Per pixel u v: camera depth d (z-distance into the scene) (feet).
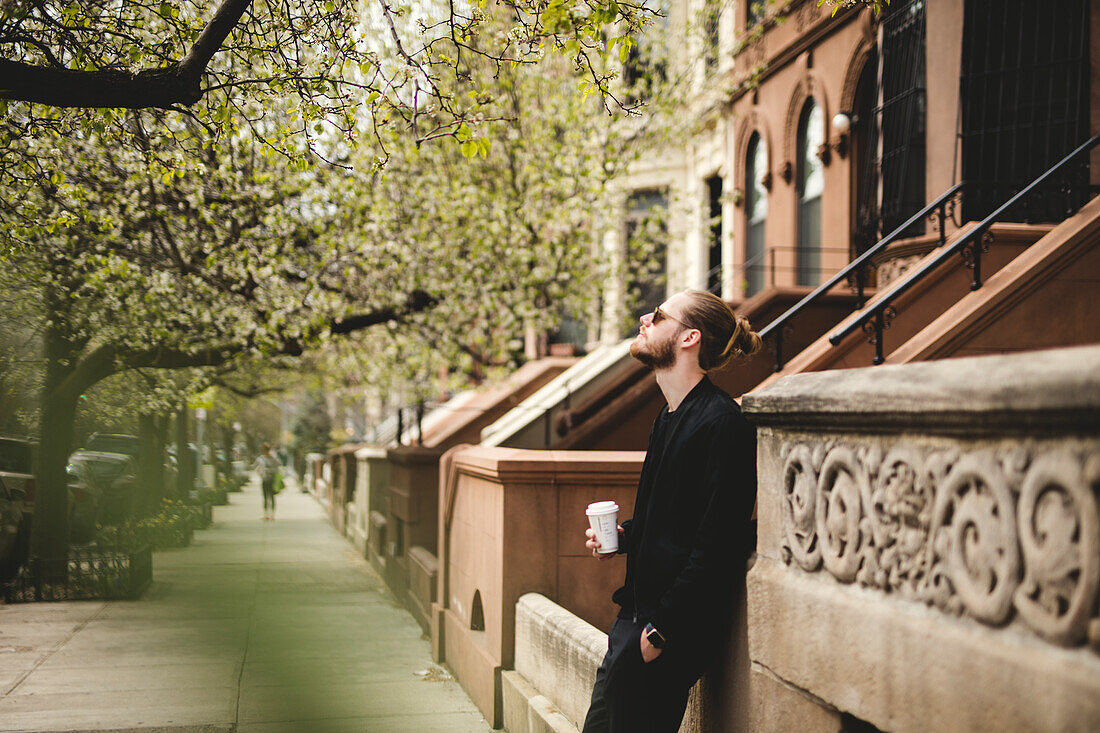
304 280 39.47
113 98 15.10
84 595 34.71
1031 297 21.86
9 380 36.83
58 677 22.54
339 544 59.06
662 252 56.24
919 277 21.95
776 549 8.46
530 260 43.62
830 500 7.49
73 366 37.99
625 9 15.69
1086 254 22.15
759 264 52.60
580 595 18.07
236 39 20.31
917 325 24.66
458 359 48.80
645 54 49.67
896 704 6.40
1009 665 5.32
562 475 17.90
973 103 31.37
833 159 44.55
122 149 28.04
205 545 56.85
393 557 38.42
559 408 43.86
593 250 48.83
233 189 35.27
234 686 21.93
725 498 8.76
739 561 9.18
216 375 52.08
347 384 62.75
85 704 20.07
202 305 35.12
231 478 128.88
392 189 42.34
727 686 9.36
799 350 33.47
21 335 36.32
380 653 26.25
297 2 20.30
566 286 46.37
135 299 33.81
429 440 55.21
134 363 38.40
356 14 20.13
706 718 9.91
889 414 6.47
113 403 45.01
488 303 44.04
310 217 39.14
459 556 23.61
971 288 22.77
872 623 6.72
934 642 5.99
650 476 9.90
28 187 23.71
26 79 14.53
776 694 8.27
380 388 56.54
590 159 44.34
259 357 38.68
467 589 22.20
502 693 18.01
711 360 9.91
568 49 14.87
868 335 22.29
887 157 35.58
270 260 35.19
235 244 35.22
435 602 27.99
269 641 27.58
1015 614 5.45
